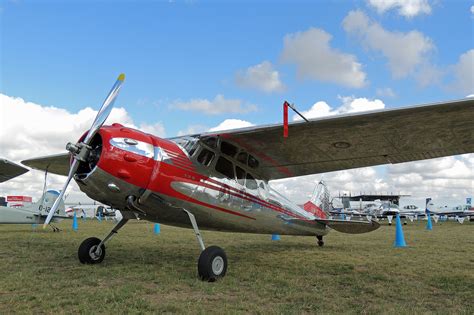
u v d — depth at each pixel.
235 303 3.80
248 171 6.93
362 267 6.20
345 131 5.79
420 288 4.63
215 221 6.25
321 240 9.60
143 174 5.07
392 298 4.15
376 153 6.67
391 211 36.31
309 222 8.76
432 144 6.11
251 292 4.32
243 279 5.07
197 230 5.54
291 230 8.34
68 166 8.80
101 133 4.99
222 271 5.09
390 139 6.02
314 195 10.08
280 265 6.37
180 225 6.35
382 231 16.89
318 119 5.38
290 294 4.21
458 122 5.23
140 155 5.07
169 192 5.38
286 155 6.87
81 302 3.66
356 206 56.19
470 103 4.60
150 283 4.68
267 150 6.64
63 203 16.50
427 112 4.95
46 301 3.70
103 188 4.99
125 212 5.84
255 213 7.00
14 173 10.63
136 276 5.04
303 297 4.08
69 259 6.53
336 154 6.81
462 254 7.87
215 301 3.89
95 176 4.84
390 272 5.73
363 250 8.65
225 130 5.92
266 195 7.36
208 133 5.94
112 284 4.55
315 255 7.70
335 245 9.86
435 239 11.69
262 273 5.51
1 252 7.48
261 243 10.20
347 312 3.53
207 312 3.43
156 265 6.01
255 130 5.78
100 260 6.17
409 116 5.11
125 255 7.21
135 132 5.30
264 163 7.16
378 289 4.53
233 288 4.49
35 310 3.43
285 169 7.50
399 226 9.93
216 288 4.47
